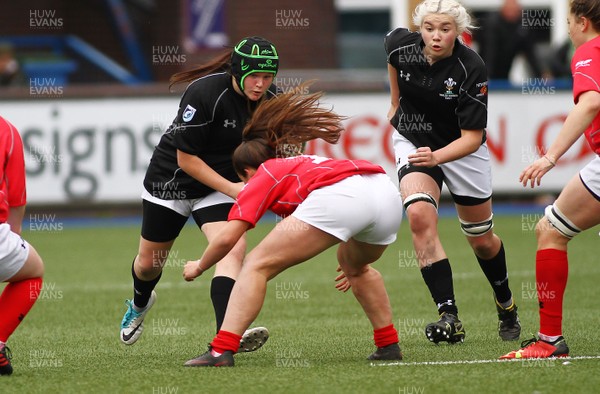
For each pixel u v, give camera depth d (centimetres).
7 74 6288
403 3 7169
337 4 7281
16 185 1950
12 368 2039
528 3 7244
